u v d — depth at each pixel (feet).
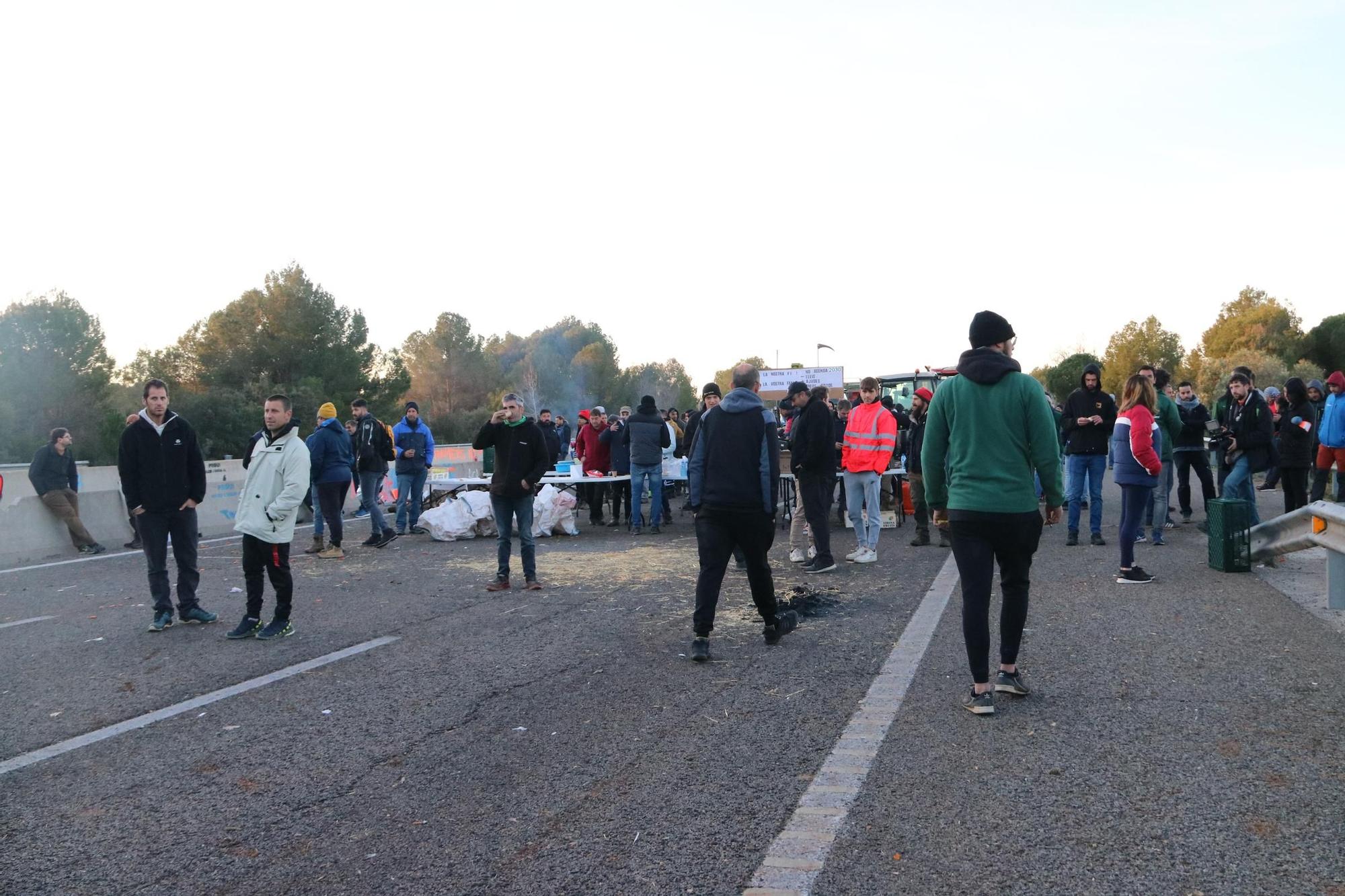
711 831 11.12
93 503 42.93
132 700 17.56
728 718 15.38
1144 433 24.84
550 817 11.75
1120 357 234.79
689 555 35.86
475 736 14.99
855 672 17.89
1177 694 15.55
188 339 189.78
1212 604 22.59
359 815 12.05
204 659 20.59
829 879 9.80
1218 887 9.32
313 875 10.46
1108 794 11.66
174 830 11.76
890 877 9.79
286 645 21.86
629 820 11.55
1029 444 15.17
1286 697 15.11
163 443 23.95
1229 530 26.86
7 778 13.67
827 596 26.07
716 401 36.27
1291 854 9.93
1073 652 18.51
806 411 30.17
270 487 22.70
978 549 15.29
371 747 14.61
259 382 171.63
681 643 21.01
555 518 43.39
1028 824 10.91
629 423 43.91
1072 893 9.32
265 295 181.88
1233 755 12.76
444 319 257.14
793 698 16.37
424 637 22.41
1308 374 204.23
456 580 30.94
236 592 29.37
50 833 11.75
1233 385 33.24
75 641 22.76
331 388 178.81
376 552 39.04
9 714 16.81
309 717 16.26
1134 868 9.78
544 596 27.48
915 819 11.16
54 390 168.04
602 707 16.28
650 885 9.89
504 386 267.18
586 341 357.61
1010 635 15.65
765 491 19.65
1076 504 34.01
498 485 28.48
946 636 20.44
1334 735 13.35
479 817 11.87
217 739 15.17
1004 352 15.94
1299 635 19.22
